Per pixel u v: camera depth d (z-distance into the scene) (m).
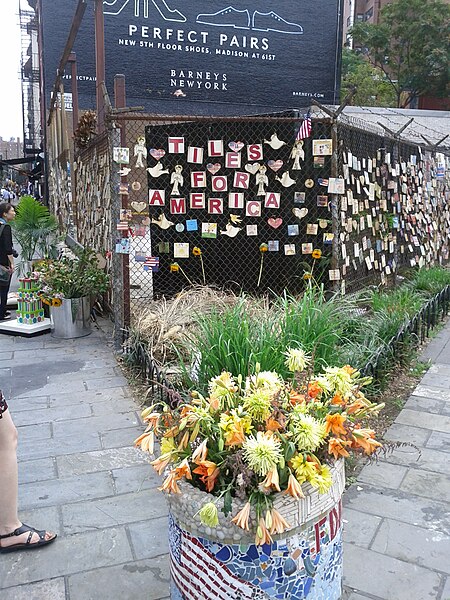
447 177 12.17
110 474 3.63
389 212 8.63
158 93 19.91
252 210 6.91
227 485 1.99
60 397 4.93
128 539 2.97
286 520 1.89
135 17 19.19
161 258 7.14
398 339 5.46
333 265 6.64
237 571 1.94
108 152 6.48
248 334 3.79
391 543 2.92
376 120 16.98
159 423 2.28
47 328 7.05
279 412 2.02
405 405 4.75
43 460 3.81
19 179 51.56
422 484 3.50
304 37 21.59
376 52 34.22
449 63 31.45
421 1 32.22
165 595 2.57
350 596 2.54
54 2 17.69
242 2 20.53
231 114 21.00
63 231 14.20
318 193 6.82
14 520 2.90
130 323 6.16
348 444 2.08
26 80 27.75
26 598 2.56
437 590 2.58
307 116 6.32
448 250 12.77
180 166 6.77
